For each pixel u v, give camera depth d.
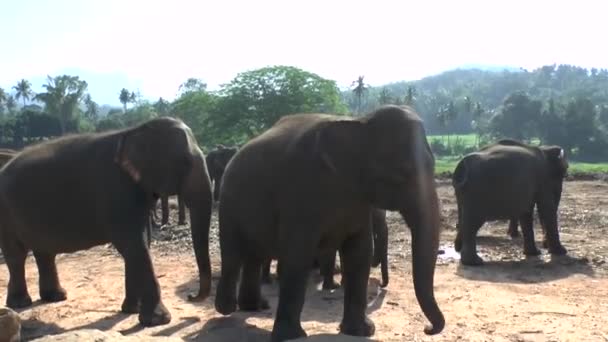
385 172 5.60
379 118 5.74
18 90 99.81
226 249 7.26
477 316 7.73
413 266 5.50
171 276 10.24
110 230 7.50
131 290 8.01
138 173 7.38
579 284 9.58
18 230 8.27
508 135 91.06
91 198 7.61
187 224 15.81
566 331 7.09
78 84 75.81
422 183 5.51
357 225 6.25
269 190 6.33
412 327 7.25
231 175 7.02
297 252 6.02
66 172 7.77
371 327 6.71
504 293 8.95
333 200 5.89
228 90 40.53
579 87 185.50
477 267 10.94
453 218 17.03
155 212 16.20
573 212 17.88
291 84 39.91
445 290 9.16
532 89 186.12
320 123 6.12
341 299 8.62
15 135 71.62
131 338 5.41
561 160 12.38
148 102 101.94
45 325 7.59
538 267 10.90
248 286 7.80
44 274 8.77
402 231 14.67
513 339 6.80
